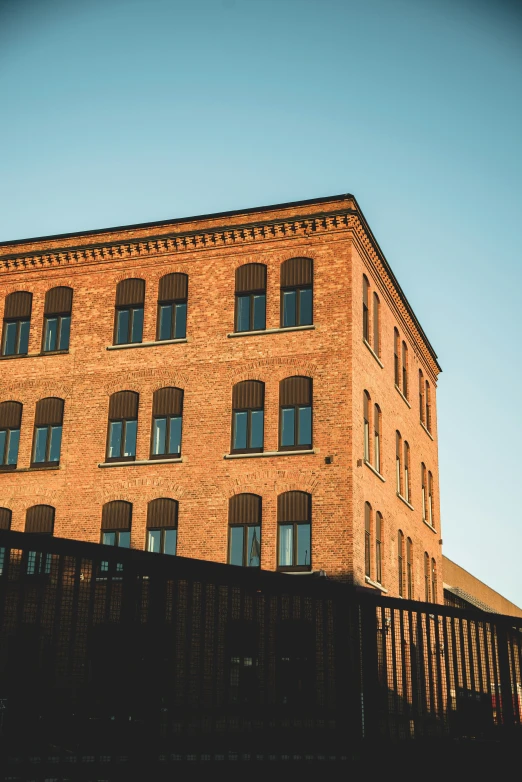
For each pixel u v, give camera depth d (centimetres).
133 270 3331
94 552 724
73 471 3167
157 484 3058
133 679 738
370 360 3209
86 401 3234
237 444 3030
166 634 770
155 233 3325
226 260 3225
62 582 729
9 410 3325
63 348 3347
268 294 3130
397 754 895
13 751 689
